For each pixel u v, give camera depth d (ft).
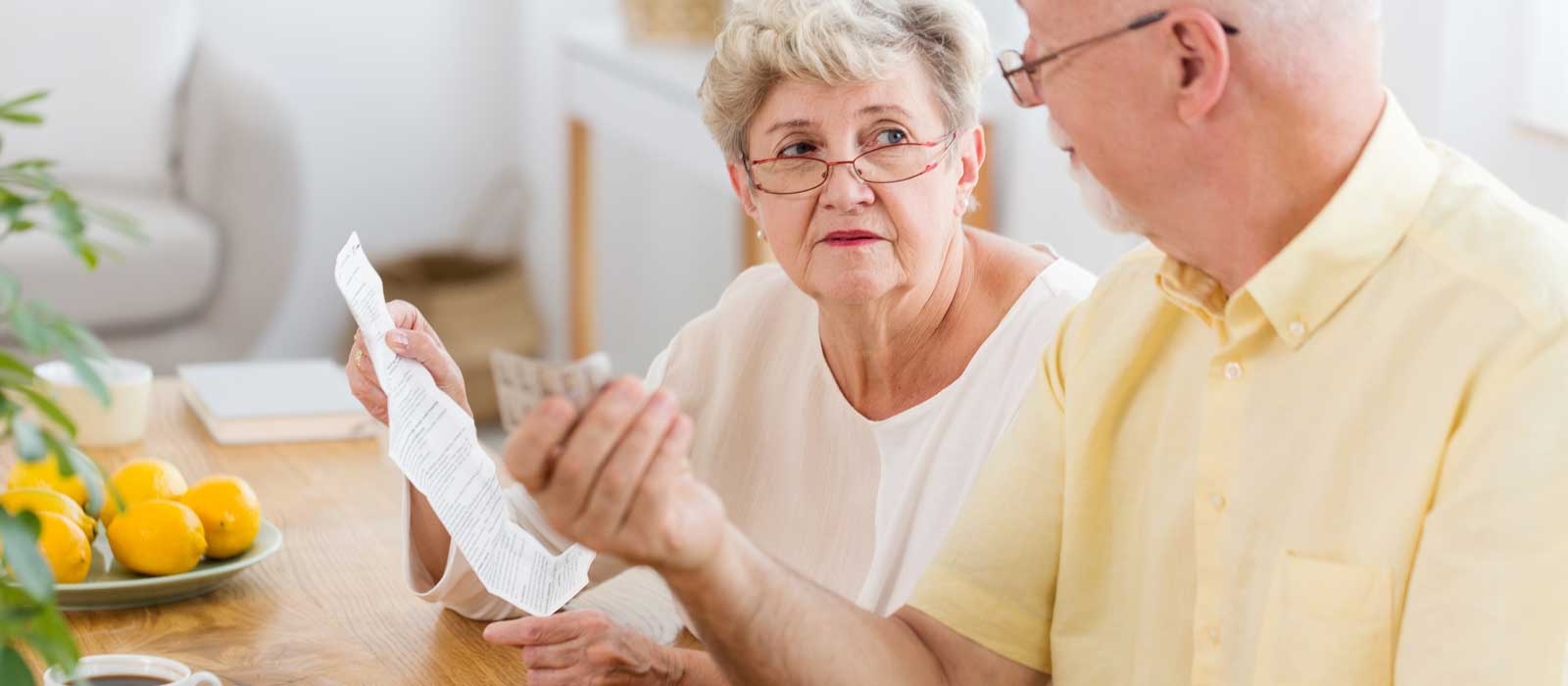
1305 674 3.17
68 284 11.82
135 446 6.36
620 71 12.96
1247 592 3.30
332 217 15.92
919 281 4.59
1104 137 3.09
